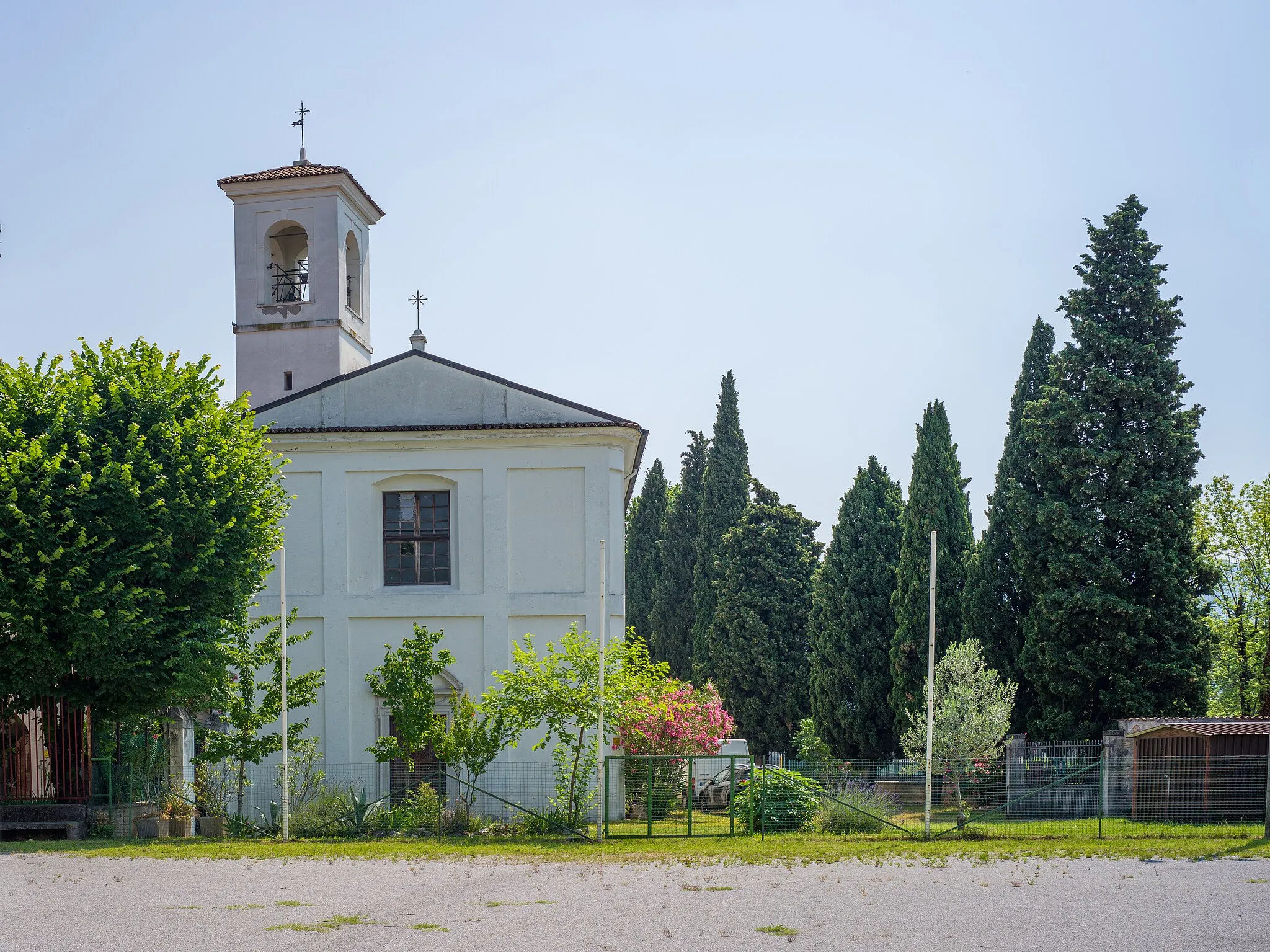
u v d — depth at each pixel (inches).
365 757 1047.0
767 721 1872.5
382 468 1080.8
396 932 425.4
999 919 461.1
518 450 1078.4
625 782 960.3
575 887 550.6
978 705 1085.8
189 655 786.2
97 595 750.5
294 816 871.1
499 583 1063.0
